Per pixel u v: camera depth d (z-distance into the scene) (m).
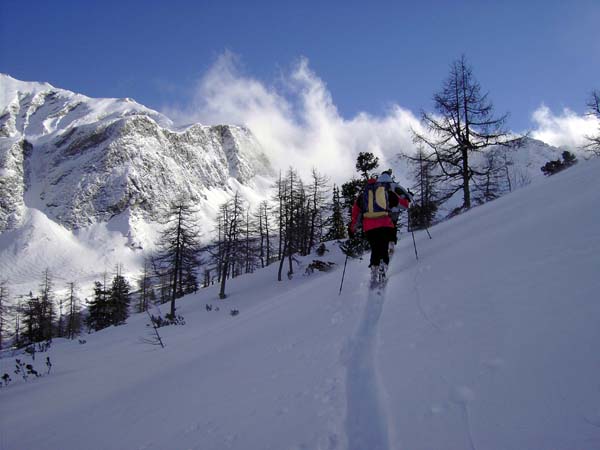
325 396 2.41
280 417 2.36
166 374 5.24
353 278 6.16
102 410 4.55
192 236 35.12
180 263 34.94
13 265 168.12
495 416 1.55
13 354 25.86
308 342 3.70
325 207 40.12
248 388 3.12
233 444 2.24
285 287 29.97
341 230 39.06
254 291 32.16
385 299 3.97
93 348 20.11
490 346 2.10
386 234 4.89
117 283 53.25
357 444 1.81
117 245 195.75
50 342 29.22
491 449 1.38
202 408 3.11
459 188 17.41
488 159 17.78
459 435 1.53
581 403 1.41
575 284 2.33
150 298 47.59
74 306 61.59
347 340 3.26
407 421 1.77
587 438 1.24
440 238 6.66
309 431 2.07
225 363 4.27
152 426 3.18
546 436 1.33
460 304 2.88
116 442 3.12
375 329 3.25
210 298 34.38
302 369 3.05
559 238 3.27
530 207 5.33
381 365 2.48
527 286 2.62
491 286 2.93
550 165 22.50
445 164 17.84
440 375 2.04
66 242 193.88
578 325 1.90
